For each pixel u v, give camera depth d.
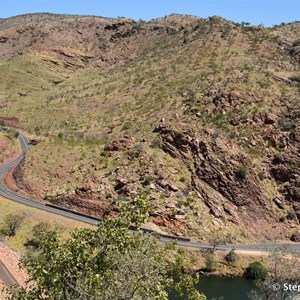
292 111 103.19
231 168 78.44
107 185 74.31
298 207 78.62
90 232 15.79
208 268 56.50
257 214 75.44
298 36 180.00
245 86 113.19
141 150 81.00
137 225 15.82
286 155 88.56
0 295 31.38
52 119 143.12
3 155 114.19
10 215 60.41
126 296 13.73
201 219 68.88
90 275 13.98
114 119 125.56
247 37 172.88
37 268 15.15
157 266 14.55
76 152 89.12
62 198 75.06
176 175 76.62
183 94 123.88
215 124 100.25
